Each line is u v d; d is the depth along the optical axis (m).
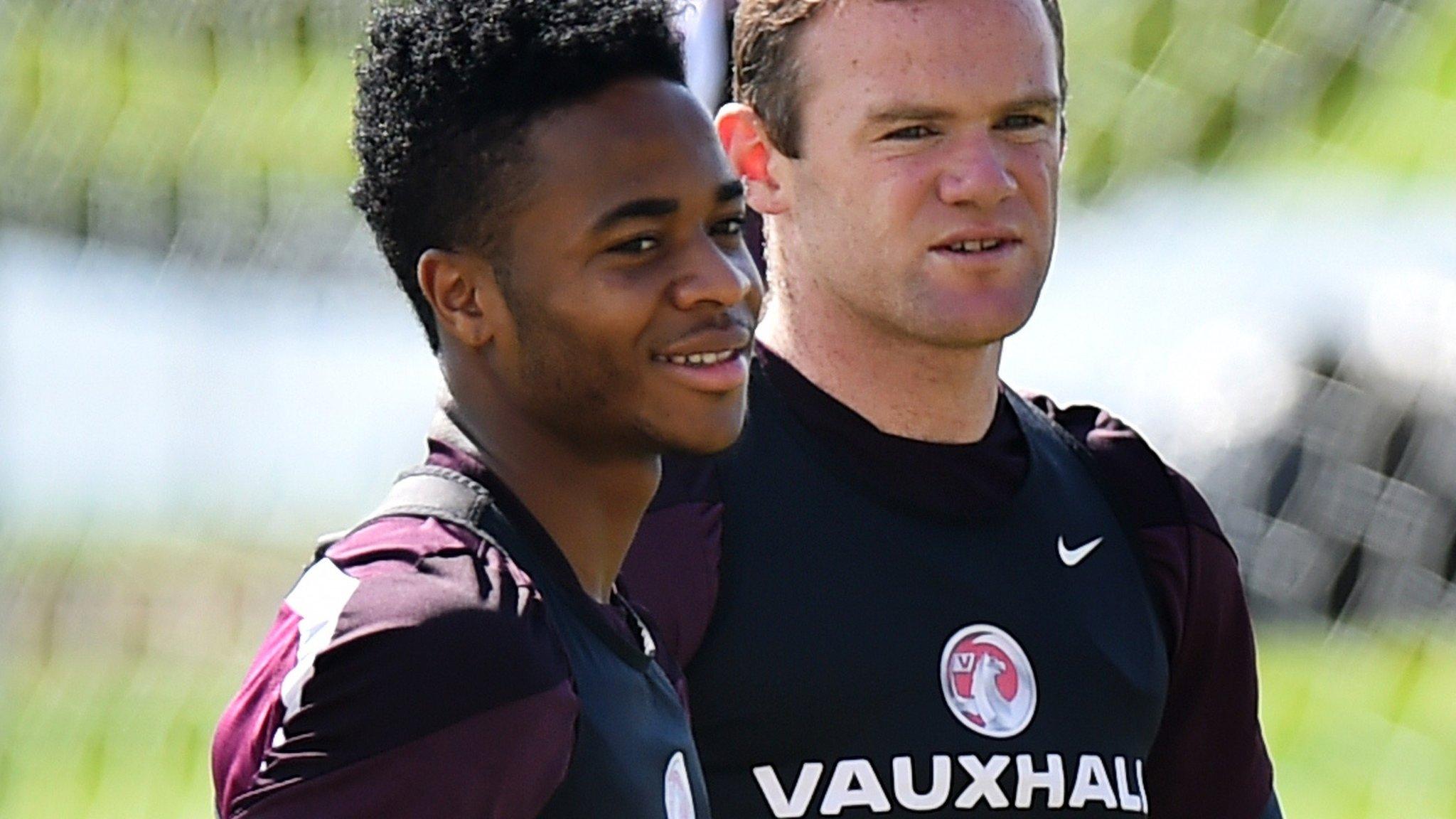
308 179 17.73
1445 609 16.95
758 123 8.05
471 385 5.88
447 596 5.33
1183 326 18.94
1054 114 7.81
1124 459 8.43
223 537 19.55
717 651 7.37
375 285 18.31
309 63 17.33
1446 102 15.41
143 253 18.25
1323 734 15.76
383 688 5.20
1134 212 16.61
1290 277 18.30
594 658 5.78
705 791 6.26
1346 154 15.74
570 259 5.62
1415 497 17.36
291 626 5.47
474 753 5.20
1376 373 17.97
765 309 8.23
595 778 5.53
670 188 5.64
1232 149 15.88
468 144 5.69
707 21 9.52
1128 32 15.95
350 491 19.89
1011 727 7.54
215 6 17.39
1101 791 7.67
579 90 5.66
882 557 7.61
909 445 7.77
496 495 5.78
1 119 17.66
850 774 7.34
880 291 7.62
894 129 7.57
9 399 18.20
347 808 5.15
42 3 17.55
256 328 18.75
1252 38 15.52
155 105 17.66
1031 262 7.71
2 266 17.69
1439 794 15.00
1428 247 17.36
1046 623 7.75
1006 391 8.40
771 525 7.57
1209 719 8.37
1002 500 7.89
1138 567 8.20
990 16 7.64
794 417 7.81
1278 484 18.09
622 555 6.19
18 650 18.53
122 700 18.25
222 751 5.52
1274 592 17.72
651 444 5.79
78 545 19.27
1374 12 15.29
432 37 5.75
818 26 7.77
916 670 7.47
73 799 17.34
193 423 19.34
